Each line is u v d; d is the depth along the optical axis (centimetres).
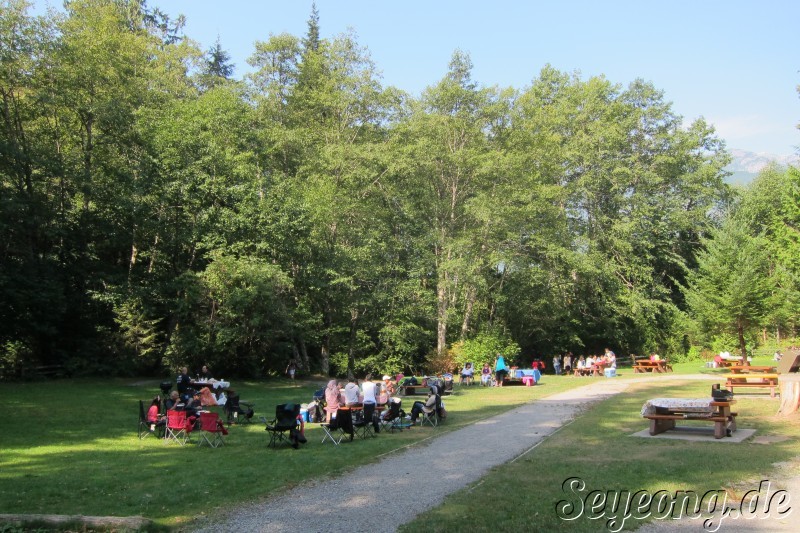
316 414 1702
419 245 3619
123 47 3388
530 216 3562
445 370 3497
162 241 3062
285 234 3039
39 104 3019
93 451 1255
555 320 4225
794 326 3519
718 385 1397
